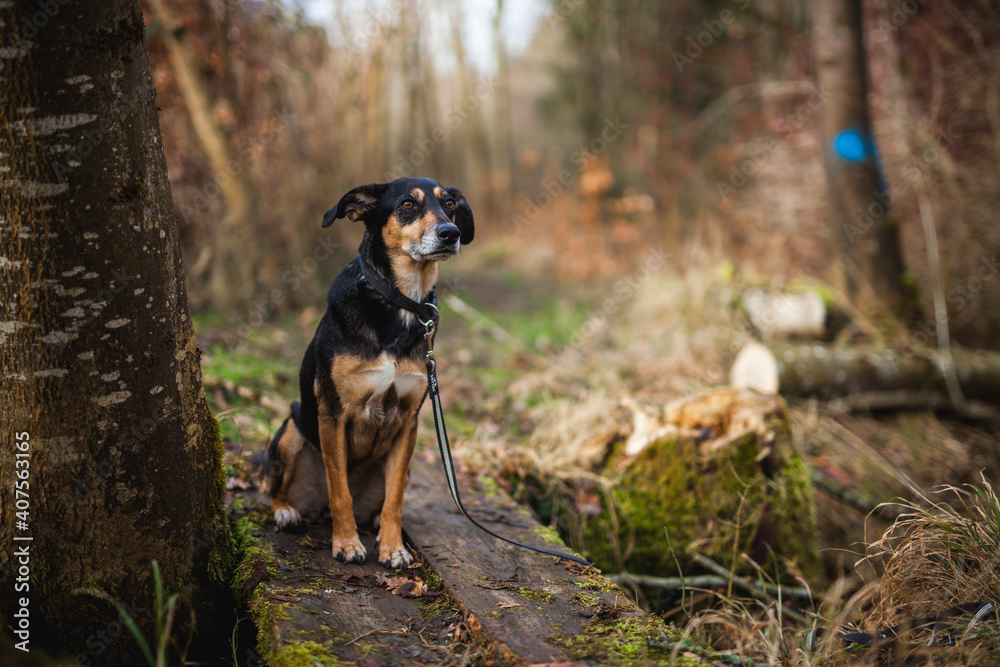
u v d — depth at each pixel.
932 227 5.72
